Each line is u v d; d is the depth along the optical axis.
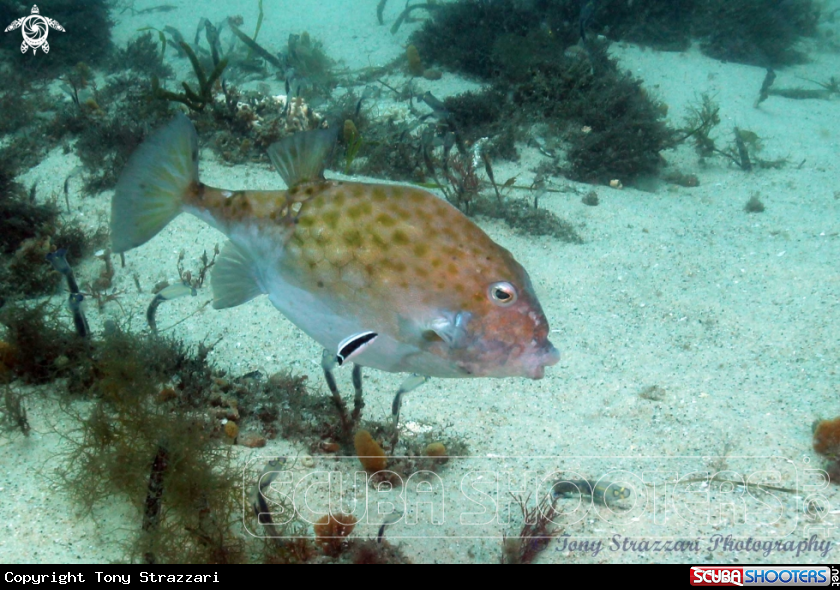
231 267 0.64
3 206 1.22
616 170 1.90
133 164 0.65
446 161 1.61
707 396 0.94
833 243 1.46
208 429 0.81
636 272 1.37
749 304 1.22
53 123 1.79
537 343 0.59
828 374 0.96
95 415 0.75
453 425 0.89
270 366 1.00
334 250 0.60
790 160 2.13
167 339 0.93
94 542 0.70
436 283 0.59
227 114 1.71
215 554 0.69
